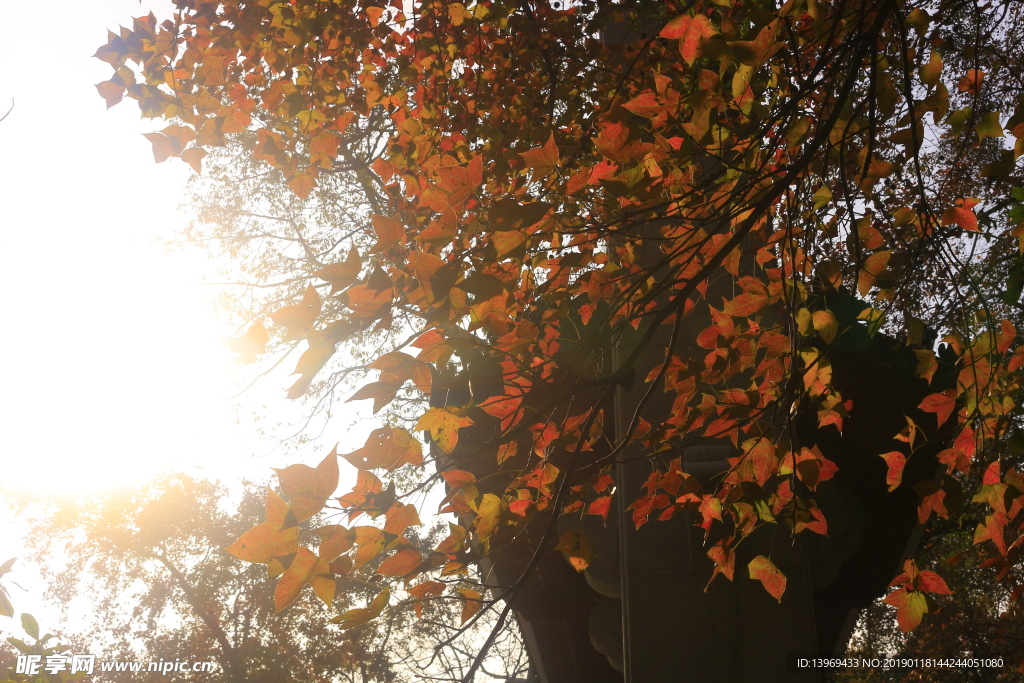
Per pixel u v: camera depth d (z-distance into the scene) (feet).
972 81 8.96
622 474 11.07
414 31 16.14
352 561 6.59
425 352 6.55
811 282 11.30
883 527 15.44
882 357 13.17
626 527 10.78
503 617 6.42
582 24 15.40
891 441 14.49
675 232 9.11
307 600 58.59
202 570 62.69
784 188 6.95
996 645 33.86
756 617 10.10
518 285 8.13
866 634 48.83
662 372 7.34
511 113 15.99
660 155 7.18
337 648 55.47
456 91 15.93
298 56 15.78
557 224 7.59
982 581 37.14
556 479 8.54
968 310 8.98
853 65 6.89
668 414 11.01
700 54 6.69
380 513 6.63
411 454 6.85
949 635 37.76
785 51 9.07
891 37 10.80
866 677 34.32
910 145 8.80
